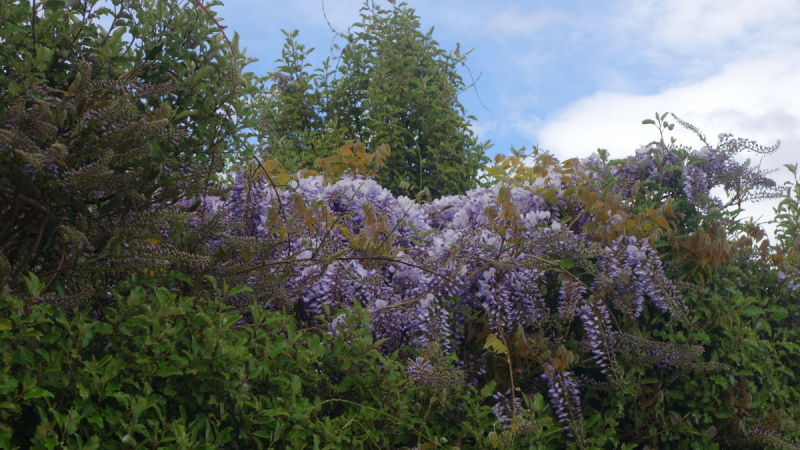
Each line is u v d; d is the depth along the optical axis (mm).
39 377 1646
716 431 3105
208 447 1698
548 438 2709
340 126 6445
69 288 2104
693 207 3721
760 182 3781
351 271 2654
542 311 2982
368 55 6590
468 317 2910
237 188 2969
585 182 3611
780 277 3777
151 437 1669
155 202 2248
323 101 6551
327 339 2369
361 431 2227
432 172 6113
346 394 2320
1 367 1617
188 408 1911
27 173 1842
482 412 2490
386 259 2662
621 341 3078
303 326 2740
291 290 2701
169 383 1857
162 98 2387
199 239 2424
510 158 3605
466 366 2859
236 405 1861
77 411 1633
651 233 3240
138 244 2158
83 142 1940
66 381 1645
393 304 2730
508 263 2803
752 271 3812
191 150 2461
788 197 4211
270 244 2393
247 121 2514
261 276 2461
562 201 3531
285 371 2148
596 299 3033
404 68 6391
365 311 2383
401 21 6684
